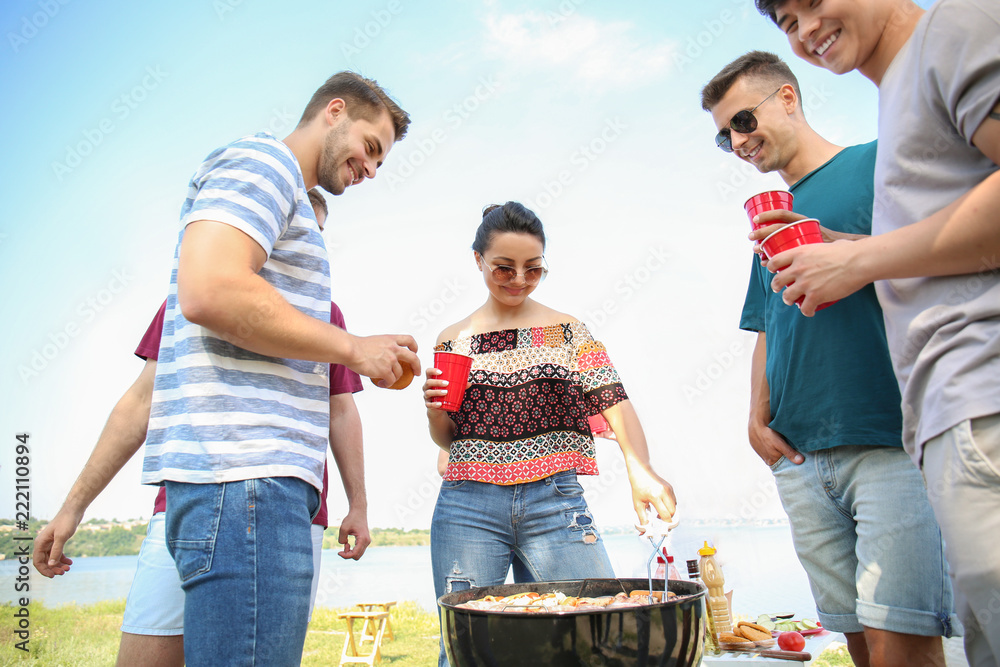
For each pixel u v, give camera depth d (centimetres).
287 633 120
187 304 116
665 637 99
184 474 121
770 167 208
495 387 200
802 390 177
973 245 100
